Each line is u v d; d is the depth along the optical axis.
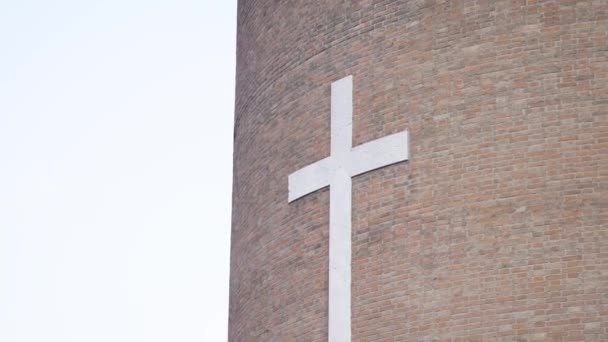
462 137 22.58
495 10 22.95
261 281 25.48
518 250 21.67
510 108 22.38
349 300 23.09
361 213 23.41
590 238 21.38
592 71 22.14
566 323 21.08
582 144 21.86
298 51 25.69
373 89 23.86
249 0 28.28
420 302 22.16
